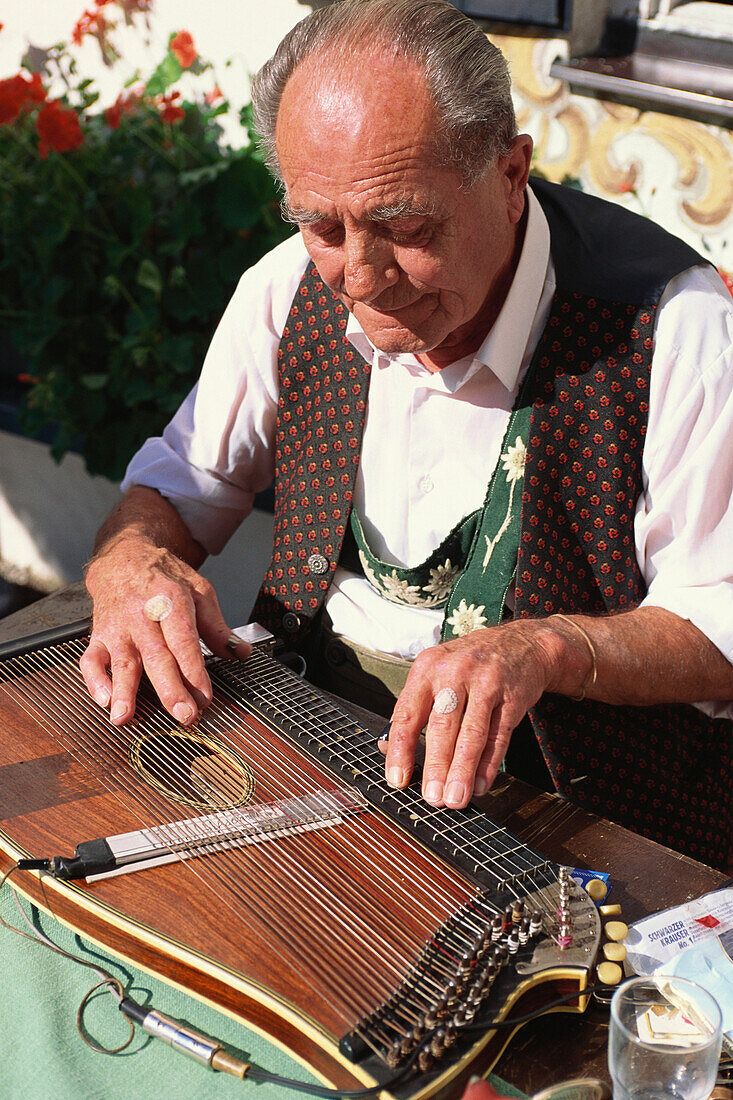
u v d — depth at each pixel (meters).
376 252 1.27
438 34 1.21
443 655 1.27
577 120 2.21
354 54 1.20
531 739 1.57
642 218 1.60
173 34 2.86
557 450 1.48
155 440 1.93
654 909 1.10
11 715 1.37
